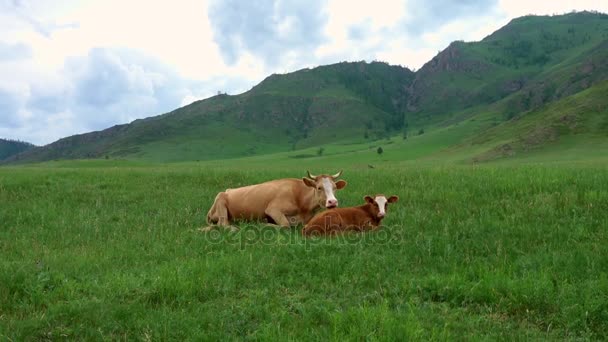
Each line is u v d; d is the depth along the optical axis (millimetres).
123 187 18125
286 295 7270
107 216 13367
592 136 86438
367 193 15555
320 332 5844
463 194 14164
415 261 8633
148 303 6867
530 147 87000
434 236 9969
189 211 13945
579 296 6578
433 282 7273
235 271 8070
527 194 13352
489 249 9031
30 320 6211
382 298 6820
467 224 10711
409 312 6383
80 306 6543
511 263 8047
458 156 97750
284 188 12898
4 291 7137
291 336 5727
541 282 6914
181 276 7547
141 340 5793
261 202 12844
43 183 18719
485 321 6180
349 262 8555
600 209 11281
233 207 13031
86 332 5973
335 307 6609
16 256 9422
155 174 21766
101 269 8359
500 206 12359
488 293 6812
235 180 19562
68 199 15812
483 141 107875
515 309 6492
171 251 9750
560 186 14398
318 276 8047
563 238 9383
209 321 6266
